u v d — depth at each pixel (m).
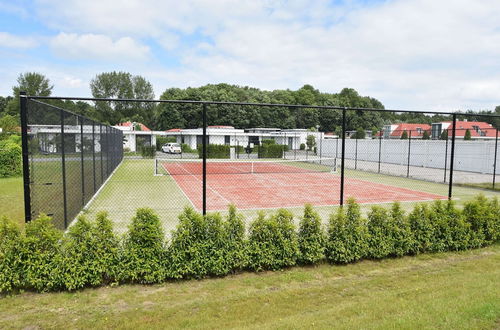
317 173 22.09
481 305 3.91
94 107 60.88
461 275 5.30
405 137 31.28
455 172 22.64
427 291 4.55
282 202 11.83
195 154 39.09
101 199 12.15
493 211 7.08
